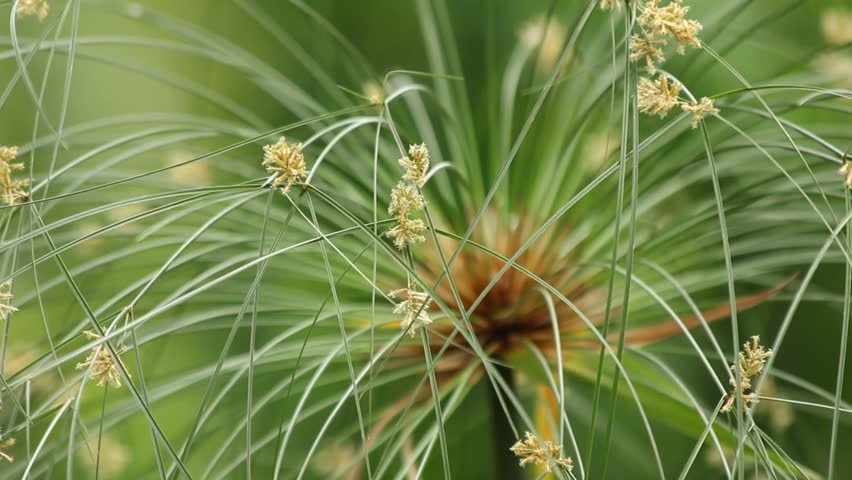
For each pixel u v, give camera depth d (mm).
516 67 1023
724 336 1039
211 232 941
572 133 937
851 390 1033
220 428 992
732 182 984
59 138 836
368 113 1012
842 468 1030
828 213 951
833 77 970
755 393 796
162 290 977
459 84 997
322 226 967
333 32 1014
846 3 1017
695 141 957
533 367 926
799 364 1040
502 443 958
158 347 1002
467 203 959
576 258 951
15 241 819
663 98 802
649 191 953
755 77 1029
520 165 960
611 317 947
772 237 963
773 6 1020
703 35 999
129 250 921
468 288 944
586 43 1030
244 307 807
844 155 808
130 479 1027
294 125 854
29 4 858
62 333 944
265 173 992
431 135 982
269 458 1029
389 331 949
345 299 962
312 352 931
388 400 1029
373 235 813
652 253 952
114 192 1024
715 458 1029
